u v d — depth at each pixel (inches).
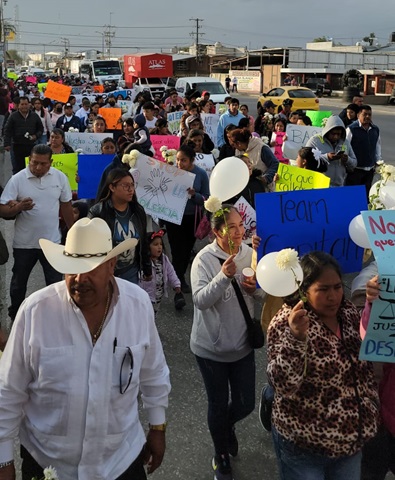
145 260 194.7
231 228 137.3
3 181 565.3
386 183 162.1
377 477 123.0
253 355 143.6
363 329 110.1
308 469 106.3
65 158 340.5
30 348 90.9
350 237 160.7
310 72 2326.5
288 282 99.8
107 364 92.4
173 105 778.2
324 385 103.0
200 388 191.0
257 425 170.1
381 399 117.3
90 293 90.4
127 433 97.6
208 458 155.9
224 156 332.8
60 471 93.8
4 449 94.0
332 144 321.1
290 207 158.7
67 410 91.1
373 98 1743.4
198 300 134.3
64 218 236.1
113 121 621.0
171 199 260.5
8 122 506.9
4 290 268.2
